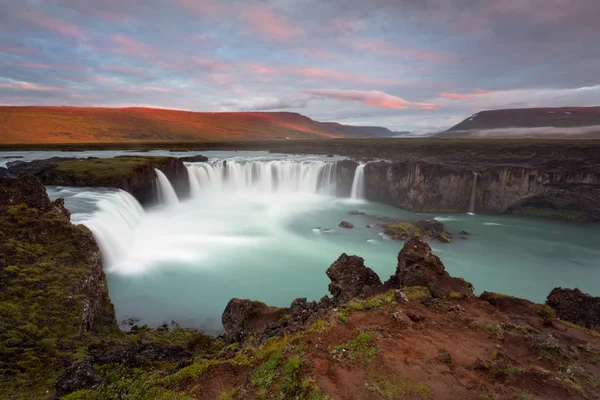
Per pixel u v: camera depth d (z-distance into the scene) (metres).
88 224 25.61
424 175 58.38
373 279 17.41
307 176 65.56
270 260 32.16
